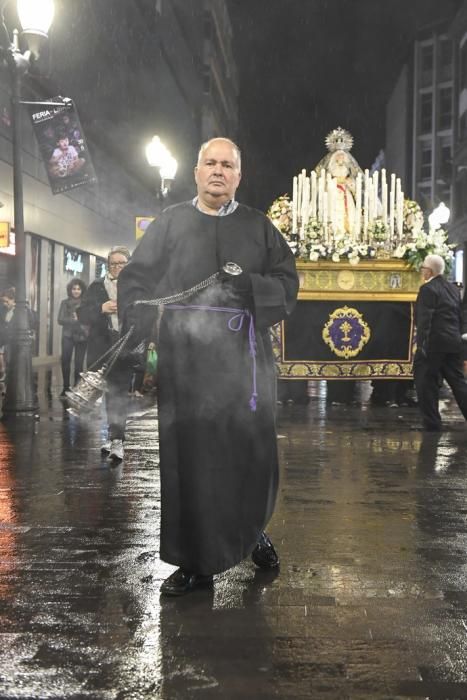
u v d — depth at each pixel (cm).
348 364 1188
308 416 1077
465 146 4312
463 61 4944
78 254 2731
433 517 527
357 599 373
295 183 1227
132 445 805
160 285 404
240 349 393
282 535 482
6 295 1545
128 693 279
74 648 315
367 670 298
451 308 937
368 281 1183
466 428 963
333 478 652
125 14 2920
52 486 609
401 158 6625
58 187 1698
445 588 389
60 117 1656
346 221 1241
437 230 1231
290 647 318
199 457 381
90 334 848
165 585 379
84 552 443
